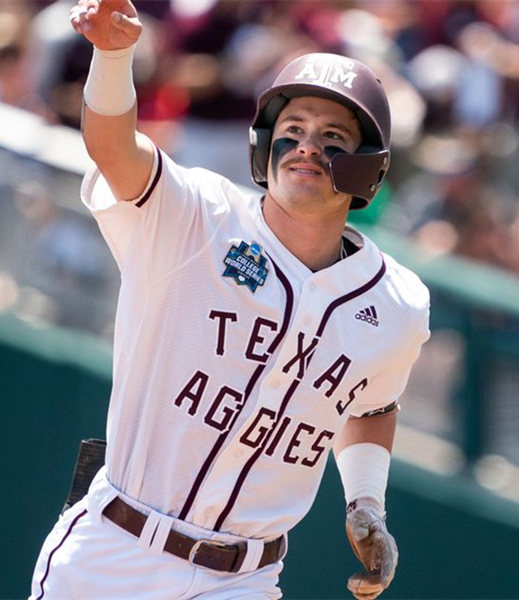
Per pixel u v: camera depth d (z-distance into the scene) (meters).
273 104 12.05
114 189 11.32
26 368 24.25
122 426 11.88
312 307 11.68
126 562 11.85
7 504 24.34
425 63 30.50
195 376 11.59
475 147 29.27
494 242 27.86
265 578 12.34
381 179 12.25
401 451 24.75
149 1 29.12
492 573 24.75
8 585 24.27
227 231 11.67
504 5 32.19
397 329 12.23
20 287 24.33
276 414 11.69
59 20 27.83
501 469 24.97
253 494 11.94
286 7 29.23
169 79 27.56
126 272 11.72
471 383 24.92
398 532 24.73
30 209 24.14
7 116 24.52
